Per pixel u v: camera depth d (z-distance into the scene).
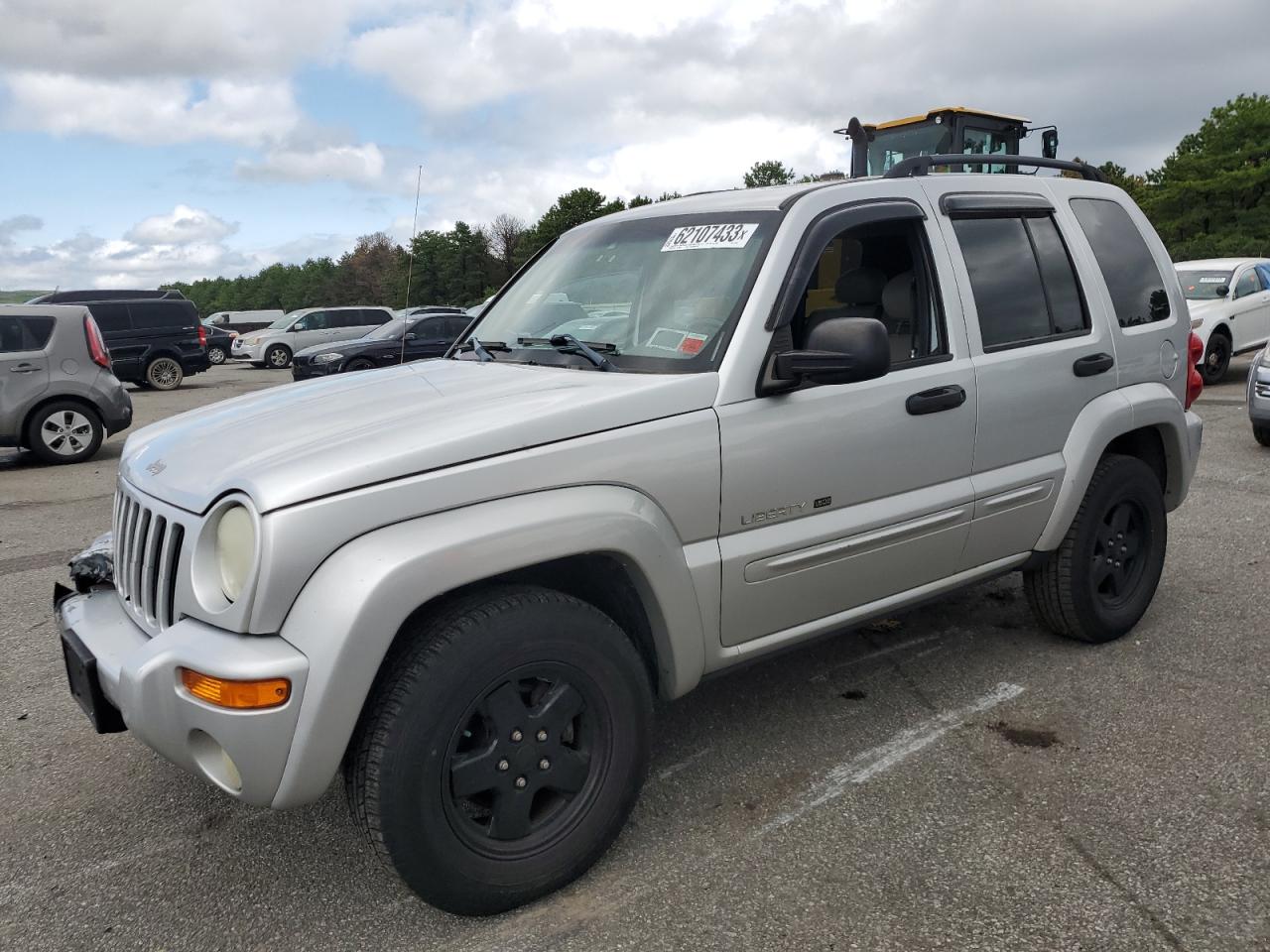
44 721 3.82
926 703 3.67
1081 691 3.73
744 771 3.20
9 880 2.76
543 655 2.43
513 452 2.45
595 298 3.36
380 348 17.84
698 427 2.74
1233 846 2.68
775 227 3.07
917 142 11.80
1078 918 2.40
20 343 10.02
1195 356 4.46
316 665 2.16
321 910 2.56
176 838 2.94
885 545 3.22
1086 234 4.05
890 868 2.64
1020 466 3.63
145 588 2.55
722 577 2.83
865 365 2.69
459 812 2.38
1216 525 6.12
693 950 2.34
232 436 2.71
